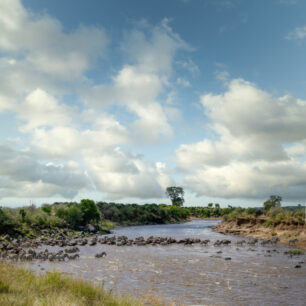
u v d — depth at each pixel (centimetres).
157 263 2917
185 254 3572
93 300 1260
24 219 5906
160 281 2156
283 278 2284
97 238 5669
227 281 2175
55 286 1362
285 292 1883
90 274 2356
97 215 8150
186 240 4944
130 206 12975
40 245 4397
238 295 1808
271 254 3581
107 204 11988
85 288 1375
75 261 2977
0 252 3397
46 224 6316
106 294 1380
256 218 6688
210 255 3494
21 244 4228
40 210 6919
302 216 5525
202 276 2341
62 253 3462
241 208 8450
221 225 8331
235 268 2680
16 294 1145
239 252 3769
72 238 5716
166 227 10188
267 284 2089
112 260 3080
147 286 1998
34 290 1237
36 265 2653
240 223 7100
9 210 5775
